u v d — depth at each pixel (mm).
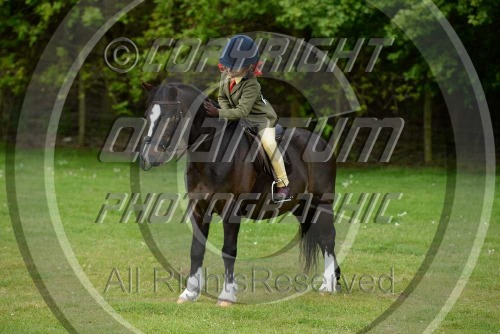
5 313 7262
